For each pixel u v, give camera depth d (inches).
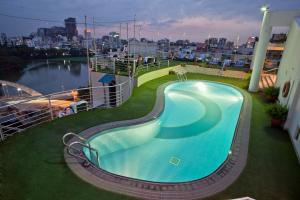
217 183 204.4
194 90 649.0
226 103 538.0
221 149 323.3
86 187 192.5
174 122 422.6
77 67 5054.1
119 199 179.6
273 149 275.9
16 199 175.3
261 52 550.3
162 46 2076.8
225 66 930.1
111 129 323.3
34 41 6845.5
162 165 281.9
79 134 299.3
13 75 3799.2
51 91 2682.1
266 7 519.2
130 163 286.4
